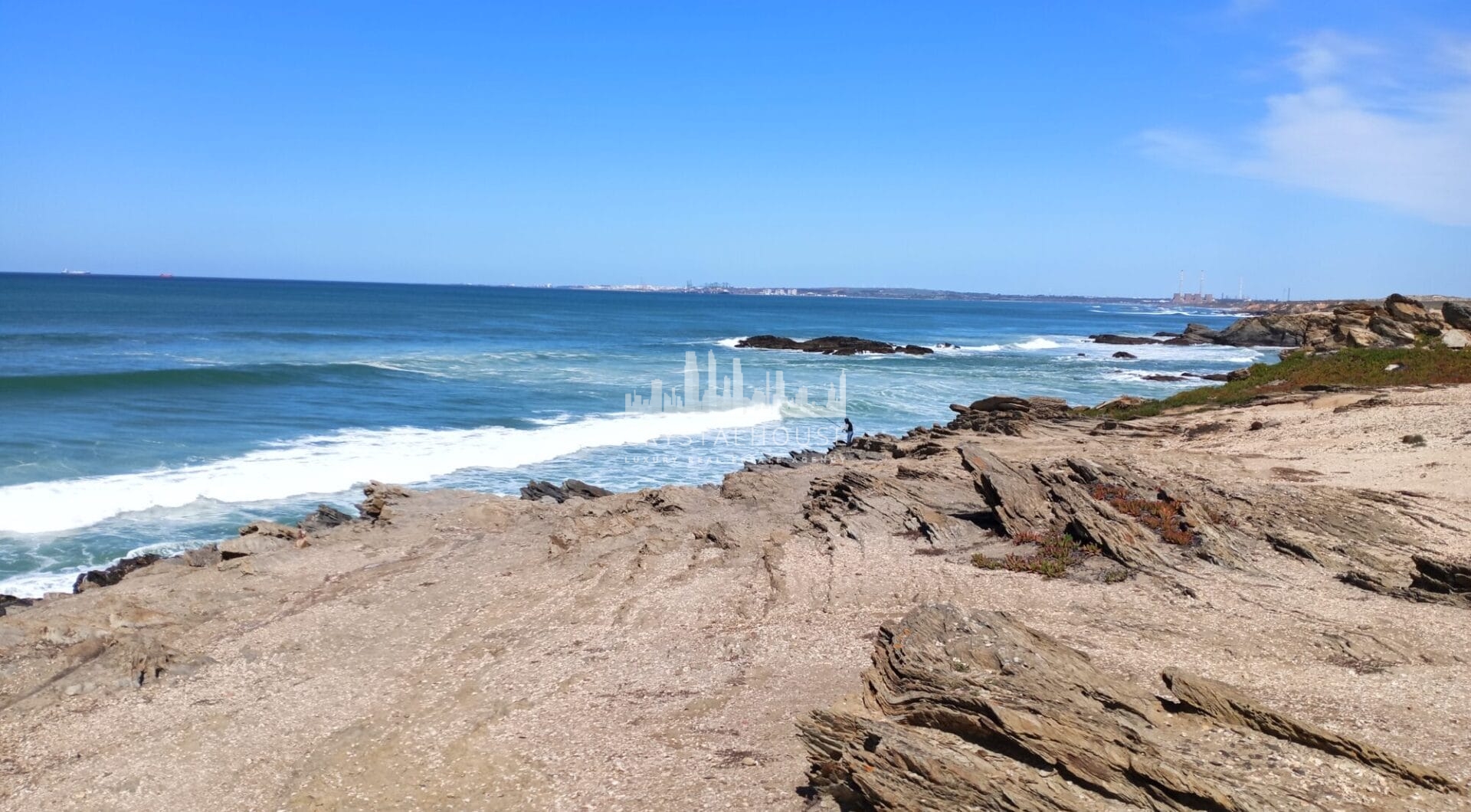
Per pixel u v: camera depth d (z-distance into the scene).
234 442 30.78
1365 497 17.94
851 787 7.99
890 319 168.25
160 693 12.48
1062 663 8.99
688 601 14.95
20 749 11.07
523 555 18.83
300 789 9.84
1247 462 22.92
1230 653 11.21
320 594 16.55
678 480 29.12
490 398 43.81
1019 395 50.78
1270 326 95.75
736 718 10.67
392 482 27.22
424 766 10.16
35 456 26.95
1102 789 7.08
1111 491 18.75
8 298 120.44
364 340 74.12
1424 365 35.81
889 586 14.85
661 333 103.25
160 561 19.00
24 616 14.95
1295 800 6.88
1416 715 9.16
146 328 76.44
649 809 8.84
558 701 11.56
